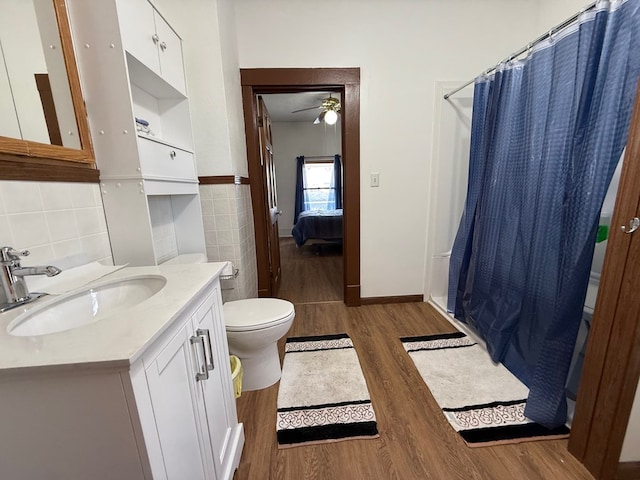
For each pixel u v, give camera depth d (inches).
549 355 49.8
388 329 86.9
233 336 56.2
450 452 46.7
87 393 20.1
